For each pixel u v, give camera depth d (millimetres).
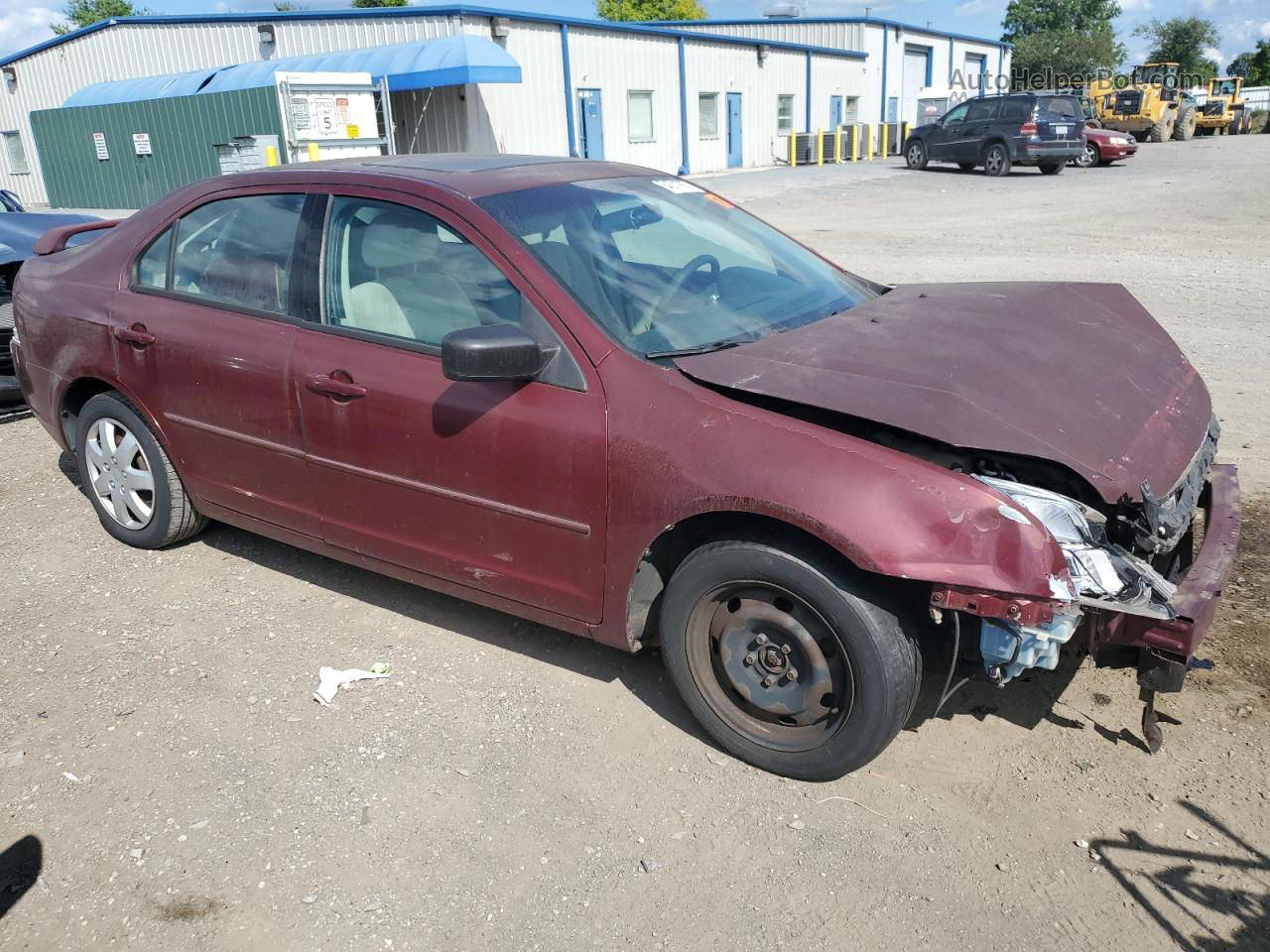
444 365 2906
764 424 2777
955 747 3107
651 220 3729
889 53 40719
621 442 2947
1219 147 31672
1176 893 2527
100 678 3564
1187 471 3006
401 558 3592
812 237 14508
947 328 3309
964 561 2557
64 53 27562
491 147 23547
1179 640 2564
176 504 4348
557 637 3801
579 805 2910
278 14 24203
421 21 22969
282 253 3729
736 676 3018
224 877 2660
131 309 4145
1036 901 2521
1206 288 9688
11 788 3008
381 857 2725
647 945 2438
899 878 2611
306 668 3609
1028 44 54125
